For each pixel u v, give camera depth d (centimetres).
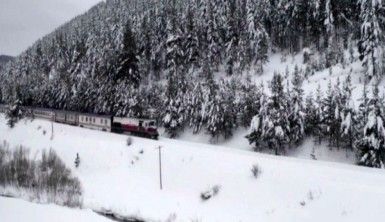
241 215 3244
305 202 3030
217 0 8212
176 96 5919
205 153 4128
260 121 4650
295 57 7281
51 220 2322
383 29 5691
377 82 5156
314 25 7188
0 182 4178
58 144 5631
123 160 4669
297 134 4541
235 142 5269
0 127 7869
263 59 7131
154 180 4144
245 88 5547
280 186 3281
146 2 11112
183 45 7662
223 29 7756
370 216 2644
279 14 7588
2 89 12006
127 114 6322
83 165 4875
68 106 8556
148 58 8500
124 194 3988
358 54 6216
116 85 6962
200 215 3381
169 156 4331
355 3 6862
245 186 3478
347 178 3100
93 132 5847
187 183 3881
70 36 13450
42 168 4519
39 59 12875
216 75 7500
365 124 3969
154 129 5428
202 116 5484
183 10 8825
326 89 5284
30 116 7850
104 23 11394
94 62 8438
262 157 3931
